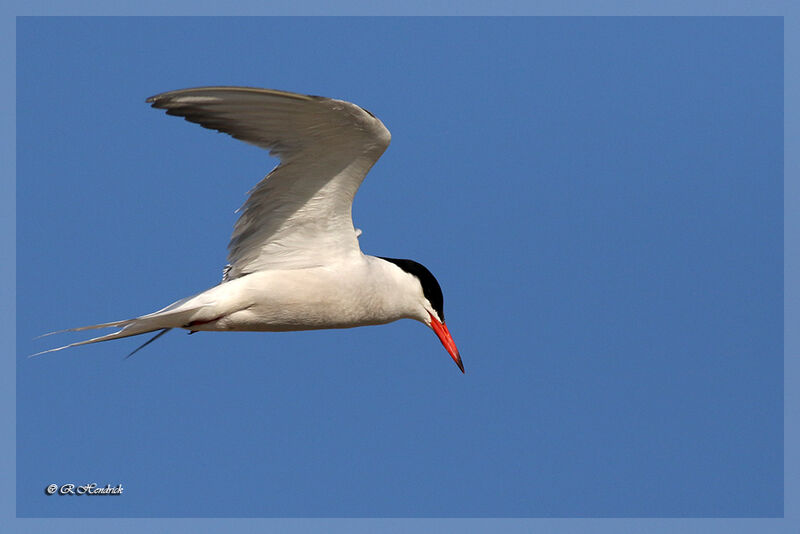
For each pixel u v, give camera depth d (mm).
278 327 11344
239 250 11211
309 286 11102
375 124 9977
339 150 10352
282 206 10922
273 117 9836
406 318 12367
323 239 11203
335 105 9641
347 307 11352
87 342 10836
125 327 10867
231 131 9906
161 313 10664
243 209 10867
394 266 12086
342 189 10805
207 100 9445
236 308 11000
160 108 9312
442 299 12508
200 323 11023
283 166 10438
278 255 11242
